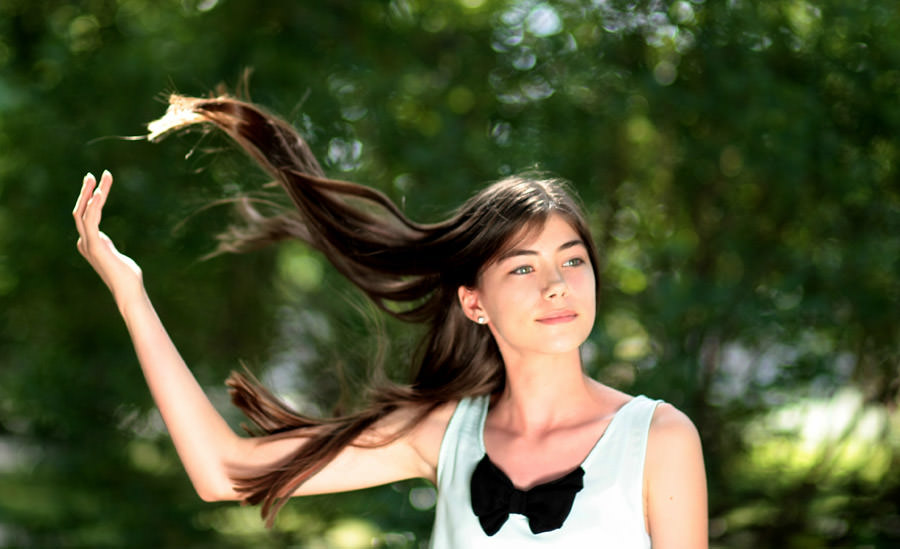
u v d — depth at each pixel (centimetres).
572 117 544
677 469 215
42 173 627
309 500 591
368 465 247
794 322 514
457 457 234
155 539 644
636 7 525
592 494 216
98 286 688
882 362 533
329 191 273
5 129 638
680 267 548
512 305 224
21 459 802
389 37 589
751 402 538
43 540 635
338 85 587
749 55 513
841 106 526
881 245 515
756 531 541
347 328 544
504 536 218
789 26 518
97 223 236
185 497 685
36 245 666
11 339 719
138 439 711
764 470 564
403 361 405
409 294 275
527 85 561
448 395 246
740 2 516
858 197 521
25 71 678
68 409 693
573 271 224
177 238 604
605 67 533
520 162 534
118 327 693
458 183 530
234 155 551
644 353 519
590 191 546
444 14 591
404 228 262
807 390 536
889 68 516
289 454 243
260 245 309
